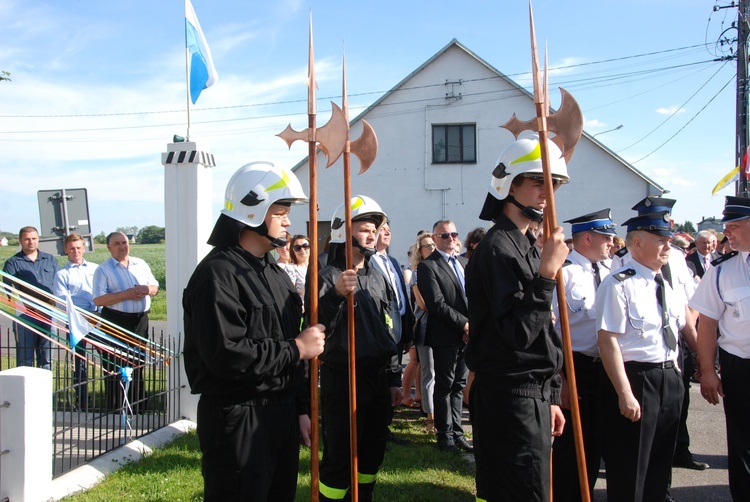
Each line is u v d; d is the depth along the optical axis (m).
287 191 2.75
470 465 5.02
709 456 5.40
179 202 5.77
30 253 7.50
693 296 3.97
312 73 2.99
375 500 4.23
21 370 4.01
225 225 2.77
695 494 4.57
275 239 2.79
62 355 7.39
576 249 4.25
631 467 3.46
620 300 3.43
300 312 2.98
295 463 2.81
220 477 2.55
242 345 2.46
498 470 2.77
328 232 20.25
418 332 5.89
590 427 3.88
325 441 3.79
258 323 2.61
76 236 7.18
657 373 3.46
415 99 20.39
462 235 20.31
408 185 20.48
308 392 3.10
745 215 3.67
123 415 5.45
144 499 4.08
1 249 25.22
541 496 2.74
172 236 5.80
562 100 2.96
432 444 5.59
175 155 5.74
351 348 3.20
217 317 2.45
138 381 5.43
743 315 3.64
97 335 4.97
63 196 7.81
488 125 20.20
